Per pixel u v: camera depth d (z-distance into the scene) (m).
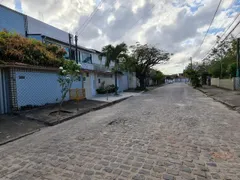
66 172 2.99
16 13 13.22
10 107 7.89
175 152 3.65
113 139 4.57
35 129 5.98
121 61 19.44
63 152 3.84
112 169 3.04
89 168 3.10
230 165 3.06
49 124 6.63
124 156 3.54
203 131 5.04
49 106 9.72
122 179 2.72
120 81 26.47
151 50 26.05
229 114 7.46
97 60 22.64
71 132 5.43
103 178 2.77
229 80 19.98
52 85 10.49
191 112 7.92
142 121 6.43
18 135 5.27
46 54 10.36
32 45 9.89
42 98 9.69
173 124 5.86
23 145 4.46
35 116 7.39
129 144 4.18
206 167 3.02
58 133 5.42
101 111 9.45
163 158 3.39
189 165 3.10
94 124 6.36
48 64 10.27
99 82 19.92
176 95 16.94
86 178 2.78
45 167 3.20
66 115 7.93
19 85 8.25
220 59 25.64
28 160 3.52
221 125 5.66
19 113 7.67
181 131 5.07
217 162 3.18
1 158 3.69
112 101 12.88
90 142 4.41
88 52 20.66
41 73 9.66
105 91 19.38
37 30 15.13
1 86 7.60
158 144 4.12
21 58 8.50
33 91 9.08
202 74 34.25
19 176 2.92
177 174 2.82
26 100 8.63
